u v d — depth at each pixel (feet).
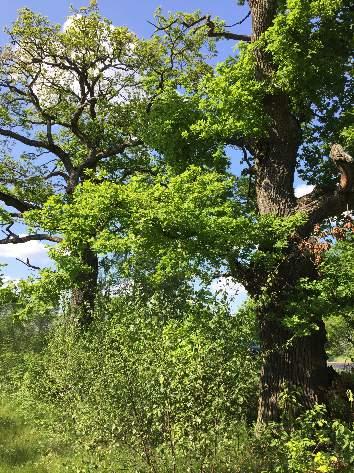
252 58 35.42
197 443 18.43
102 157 66.23
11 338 58.23
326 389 30.58
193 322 21.07
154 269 32.42
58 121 66.23
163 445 18.54
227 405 18.57
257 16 36.55
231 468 19.89
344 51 36.60
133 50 61.46
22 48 62.44
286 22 32.91
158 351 19.70
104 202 30.50
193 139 41.47
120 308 23.99
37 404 35.47
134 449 19.61
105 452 20.31
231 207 33.58
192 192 32.09
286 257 30.58
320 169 42.16
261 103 34.88
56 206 33.65
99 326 25.03
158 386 19.03
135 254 30.66
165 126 41.39
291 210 33.96
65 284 36.60
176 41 57.16
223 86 34.37
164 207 29.68
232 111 35.14
